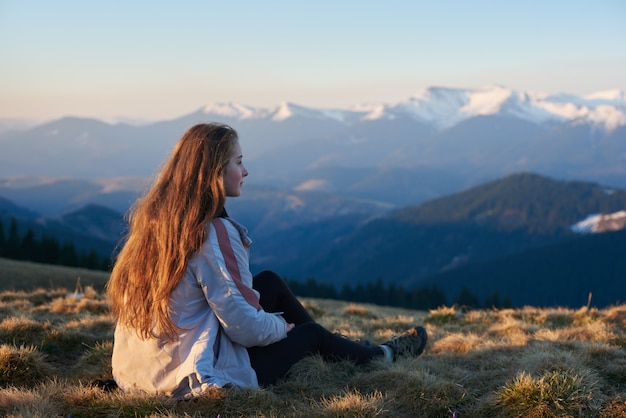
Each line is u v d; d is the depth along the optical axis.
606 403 4.34
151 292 4.38
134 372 4.56
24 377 5.23
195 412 4.22
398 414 4.44
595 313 9.81
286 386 4.85
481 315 10.38
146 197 4.59
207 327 4.45
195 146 4.50
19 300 11.05
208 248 4.36
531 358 5.18
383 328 8.87
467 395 4.65
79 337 6.68
